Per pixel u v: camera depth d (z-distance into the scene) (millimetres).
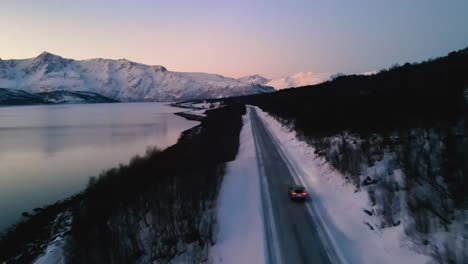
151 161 44125
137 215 26422
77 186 43438
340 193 25766
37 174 49656
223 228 22344
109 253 20641
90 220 27000
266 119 92375
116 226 24172
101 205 29859
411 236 16703
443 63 40781
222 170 37094
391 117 32312
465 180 17453
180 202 26609
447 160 20031
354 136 34719
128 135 89938
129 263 19781
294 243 19109
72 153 65625
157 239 22031
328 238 19547
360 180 25016
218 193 29672
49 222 30969
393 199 19969
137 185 34188
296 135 51438
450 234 15234
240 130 73062
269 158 42406
